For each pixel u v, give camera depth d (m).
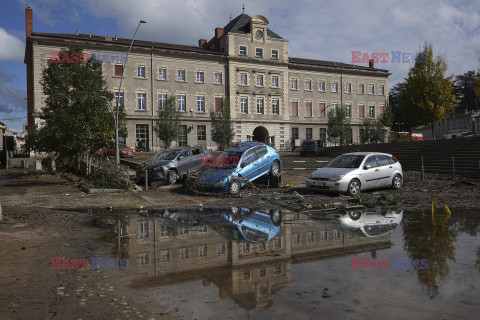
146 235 5.92
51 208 9.52
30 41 35.19
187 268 4.11
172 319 2.83
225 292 3.37
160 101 41.38
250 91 46.09
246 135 45.91
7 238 5.83
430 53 33.53
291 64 48.94
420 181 14.48
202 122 43.69
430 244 4.98
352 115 53.56
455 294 3.24
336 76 52.72
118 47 38.75
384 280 3.61
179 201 10.56
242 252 4.74
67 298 3.31
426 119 33.97
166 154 15.94
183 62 42.56
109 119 18.36
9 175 24.91
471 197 10.07
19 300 3.28
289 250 4.79
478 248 4.74
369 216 7.46
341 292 3.32
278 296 3.25
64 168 27.09
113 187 13.99
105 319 2.86
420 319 2.77
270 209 8.75
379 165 11.95
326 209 8.32
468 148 18.28
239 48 45.38
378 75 55.53
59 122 18.06
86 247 5.20
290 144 48.94
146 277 3.84
